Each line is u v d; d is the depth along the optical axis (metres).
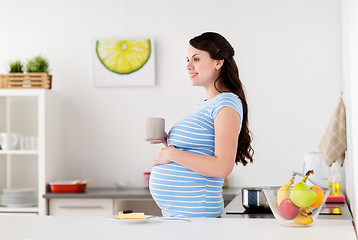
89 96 4.12
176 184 1.96
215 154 1.90
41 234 1.46
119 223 1.65
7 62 4.21
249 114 3.91
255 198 2.23
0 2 4.23
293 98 3.86
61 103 4.07
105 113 4.10
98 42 4.08
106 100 4.10
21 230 1.54
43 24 4.18
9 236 1.44
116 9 4.10
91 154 4.11
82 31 4.13
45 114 3.75
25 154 4.11
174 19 4.02
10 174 4.11
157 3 4.05
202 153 1.99
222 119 1.90
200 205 1.95
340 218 1.97
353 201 2.39
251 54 3.91
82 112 4.12
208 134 1.97
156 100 4.04
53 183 3.70
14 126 4.14
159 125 2.06
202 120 1.98
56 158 3.95
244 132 2.14
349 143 2.74
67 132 4.14
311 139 3.84
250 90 3.91
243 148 2.16
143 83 4.03
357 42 1.85
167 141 2.09
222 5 3.96
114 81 4.07
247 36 3.92
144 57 4.02
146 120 2.07
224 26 3.96
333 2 3.81
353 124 2.26
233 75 2.10
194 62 2.09
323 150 3.15
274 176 3.87
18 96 4.02
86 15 4.13
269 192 1.58
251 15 3.92
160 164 2.01
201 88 3.99
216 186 1.98
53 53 4.16
